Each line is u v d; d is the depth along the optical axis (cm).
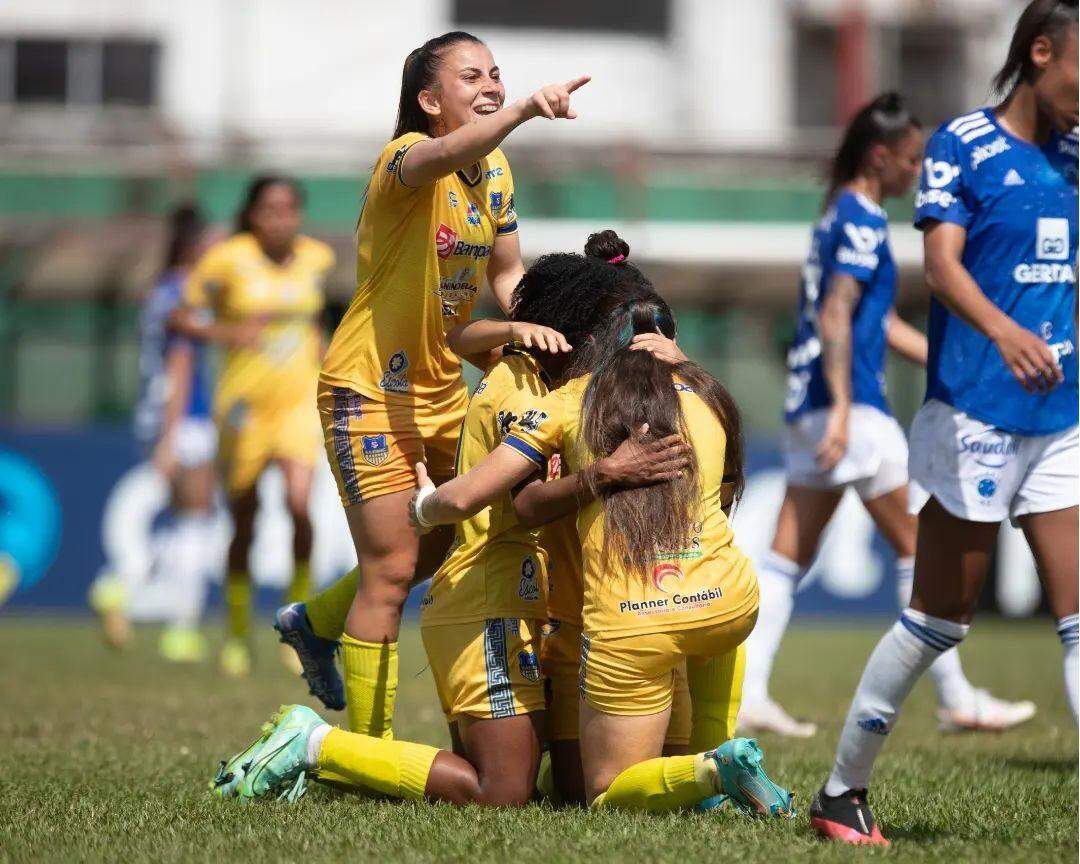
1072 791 1703
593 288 1609
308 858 1308
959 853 1321
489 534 1597
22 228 6122
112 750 2048
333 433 1750
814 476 2492
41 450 5206
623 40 9138
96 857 1324
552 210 6762
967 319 1451
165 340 3828
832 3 9169
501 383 1614
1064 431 1495
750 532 5372
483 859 1289
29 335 5806
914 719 2648
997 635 4950
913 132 2447
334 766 1620
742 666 1627
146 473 5203
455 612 1591
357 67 8844
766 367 6369
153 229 6094
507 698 1562
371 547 1734
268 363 3344
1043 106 1491
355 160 6862
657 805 1479
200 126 7131
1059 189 1496
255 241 3378
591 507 1515
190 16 8769
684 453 1499
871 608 5475
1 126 7938
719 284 6412
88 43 8756
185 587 3806
